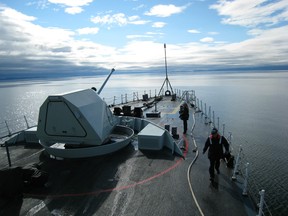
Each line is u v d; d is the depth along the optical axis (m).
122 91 183.12
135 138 12.14
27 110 97.31
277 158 32.91
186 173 8.20
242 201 6.50
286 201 20.33
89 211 6.23
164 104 23.80
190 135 12.52
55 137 9.52
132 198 6.78
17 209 6.40
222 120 64.19
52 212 6.23
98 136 9.25
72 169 8.77
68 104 8.76
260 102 102.25
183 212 6.09
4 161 9.71
